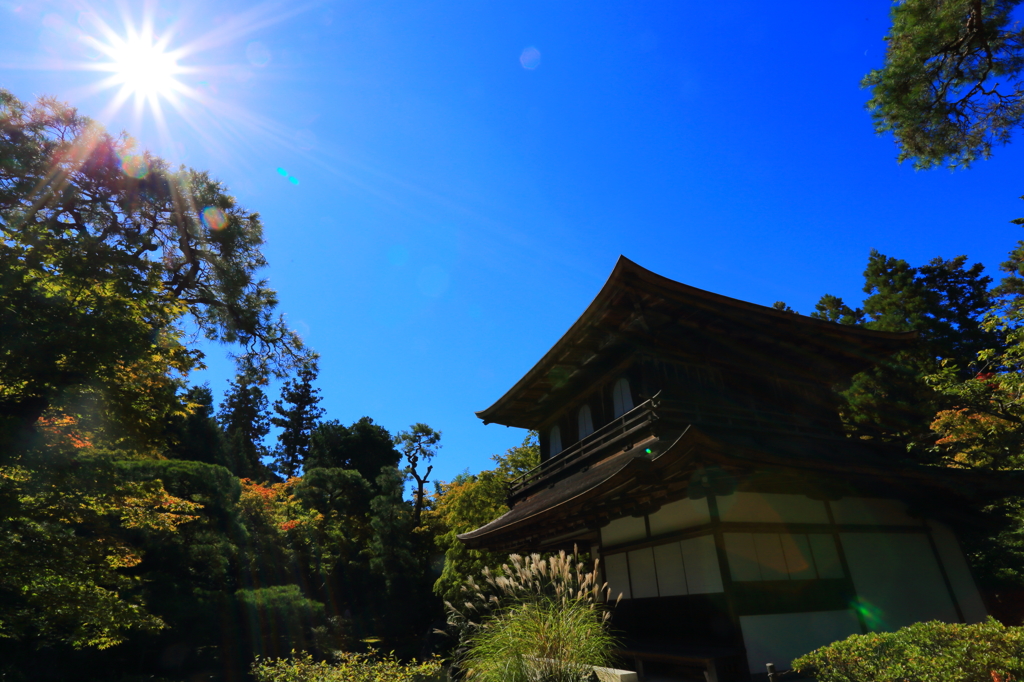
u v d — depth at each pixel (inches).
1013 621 487.8
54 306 273.6
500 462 968.9
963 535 445.7
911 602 370.0
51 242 298.0
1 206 506.0
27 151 527.2
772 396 471.5
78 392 281.7
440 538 885.2
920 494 396.2
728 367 463.5
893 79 398.3
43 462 284.2
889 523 396.8
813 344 475.5
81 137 576.7
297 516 1168.2
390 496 1338.6
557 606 300.2
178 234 731.4
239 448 1501.0
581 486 412.2
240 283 784.3
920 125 415.8
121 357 290.2
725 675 289.4
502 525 498.6
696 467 297.1
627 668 354.6
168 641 617.6
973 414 530.0
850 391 733.3
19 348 255.0
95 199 621.0
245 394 1977.1
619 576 426.3
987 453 520.4
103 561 324.8
